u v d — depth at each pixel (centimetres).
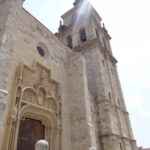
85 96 1969
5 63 1273
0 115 1070
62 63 2242
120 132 2559
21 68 1522
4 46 1324
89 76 3056
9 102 1302
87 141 1656
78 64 2273
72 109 1969
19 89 1444
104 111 2500
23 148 1371
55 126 1669
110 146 2150
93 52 3341
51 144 1553
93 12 4366
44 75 1811
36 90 1623
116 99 3045
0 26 1473
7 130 1197
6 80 1223
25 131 1451
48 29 2200
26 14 1920
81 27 4091
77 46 3650
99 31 4047
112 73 3516
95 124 2355
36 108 1547
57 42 2302
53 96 1805
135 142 2756
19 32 1711
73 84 2162
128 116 3047
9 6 1619
